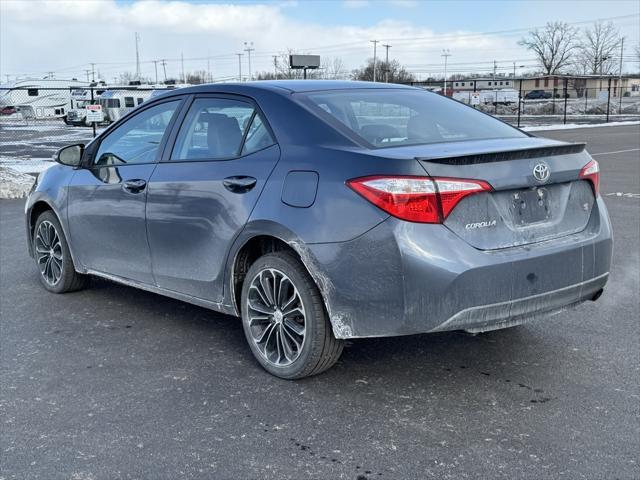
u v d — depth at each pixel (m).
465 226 3.21
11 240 7.79
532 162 3.42
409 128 3.77
